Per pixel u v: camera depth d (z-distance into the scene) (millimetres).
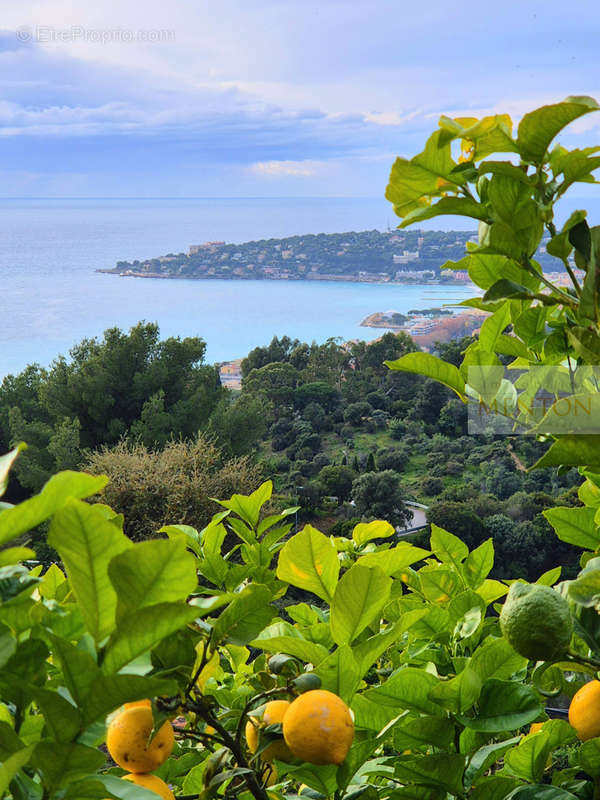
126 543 388
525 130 610
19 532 383
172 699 543
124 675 372
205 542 997
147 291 71938
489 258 804
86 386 20781
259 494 1035
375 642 624
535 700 651
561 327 788
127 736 532
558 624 529
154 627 393
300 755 509
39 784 441
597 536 819
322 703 510
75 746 377
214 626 637
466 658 806
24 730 524
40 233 101562
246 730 632
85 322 60500
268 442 27922
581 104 577
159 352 21453
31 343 53375
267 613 641
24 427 19453
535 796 637
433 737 665
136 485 13289
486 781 668
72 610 516
